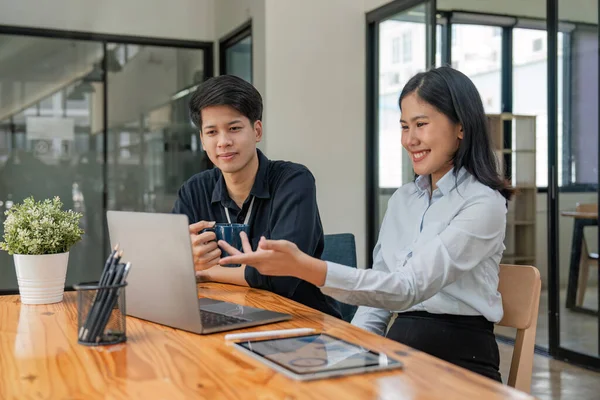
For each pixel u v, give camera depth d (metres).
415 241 1.63
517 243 6.16
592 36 3.45
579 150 3.56
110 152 5.84
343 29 5.27
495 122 5.54
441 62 4.58
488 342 1.52
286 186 1.86
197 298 1.22
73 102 5.72
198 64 6.18
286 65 5.11
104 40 5.82
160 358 1.06
